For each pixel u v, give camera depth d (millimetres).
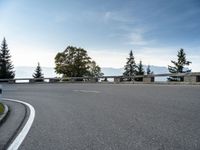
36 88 25547
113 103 11281
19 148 5336
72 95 16250
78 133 6324
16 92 21797
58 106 11430
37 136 6227
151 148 4965
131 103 10945
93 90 19094
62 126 7184
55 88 24031
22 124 7836
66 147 5277
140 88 18406
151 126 6660
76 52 61906
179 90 15227
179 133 5906
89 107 10508
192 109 8789
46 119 8359
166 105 9891
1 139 6066
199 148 4883
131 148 5012
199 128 6277
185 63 58469
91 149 5070
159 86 19234
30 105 12453
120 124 7062
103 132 6301
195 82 20109
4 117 9148
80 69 61438
